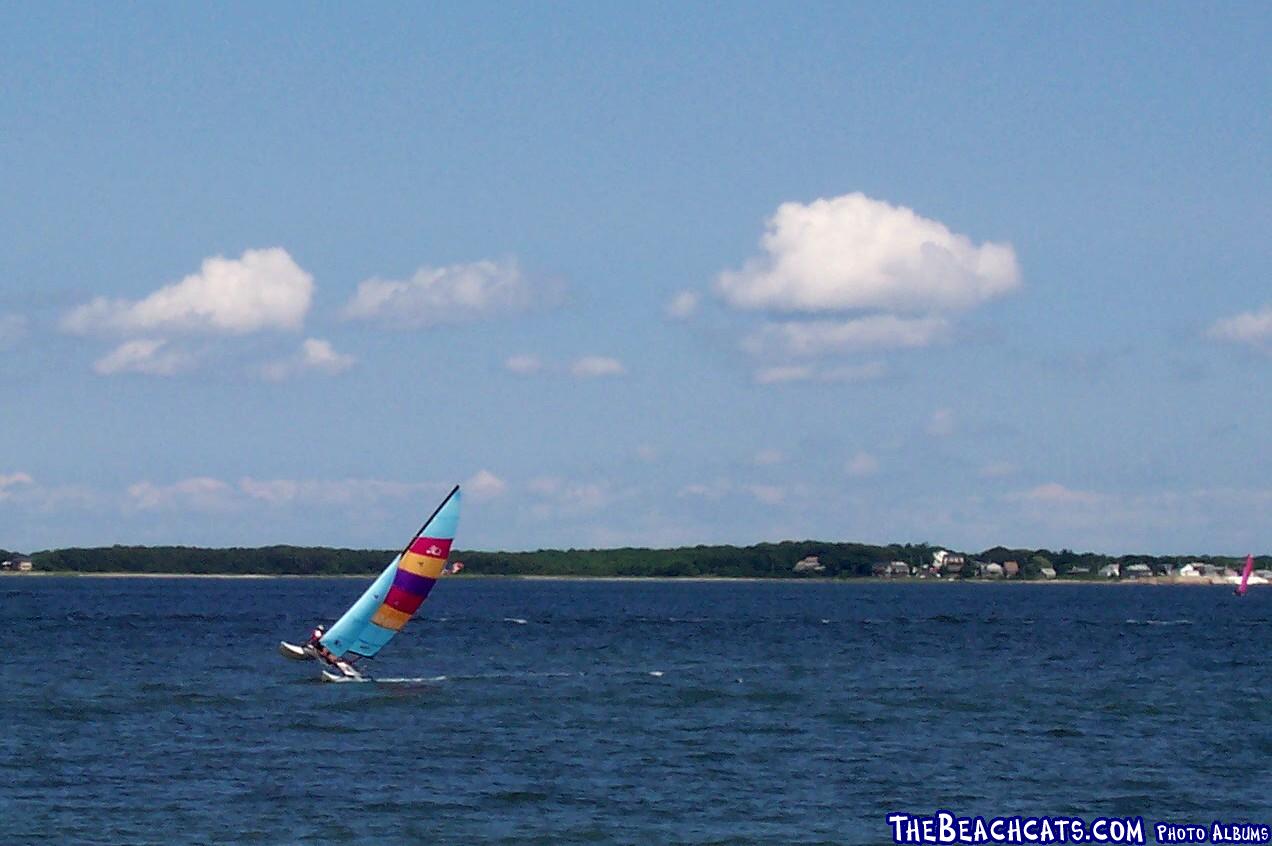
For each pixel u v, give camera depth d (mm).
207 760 115000
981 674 193625
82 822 92938
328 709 145000
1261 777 111750
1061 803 102312
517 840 89250
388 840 89000
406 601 164375
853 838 91250
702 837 90562
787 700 156375
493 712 143500
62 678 178250
